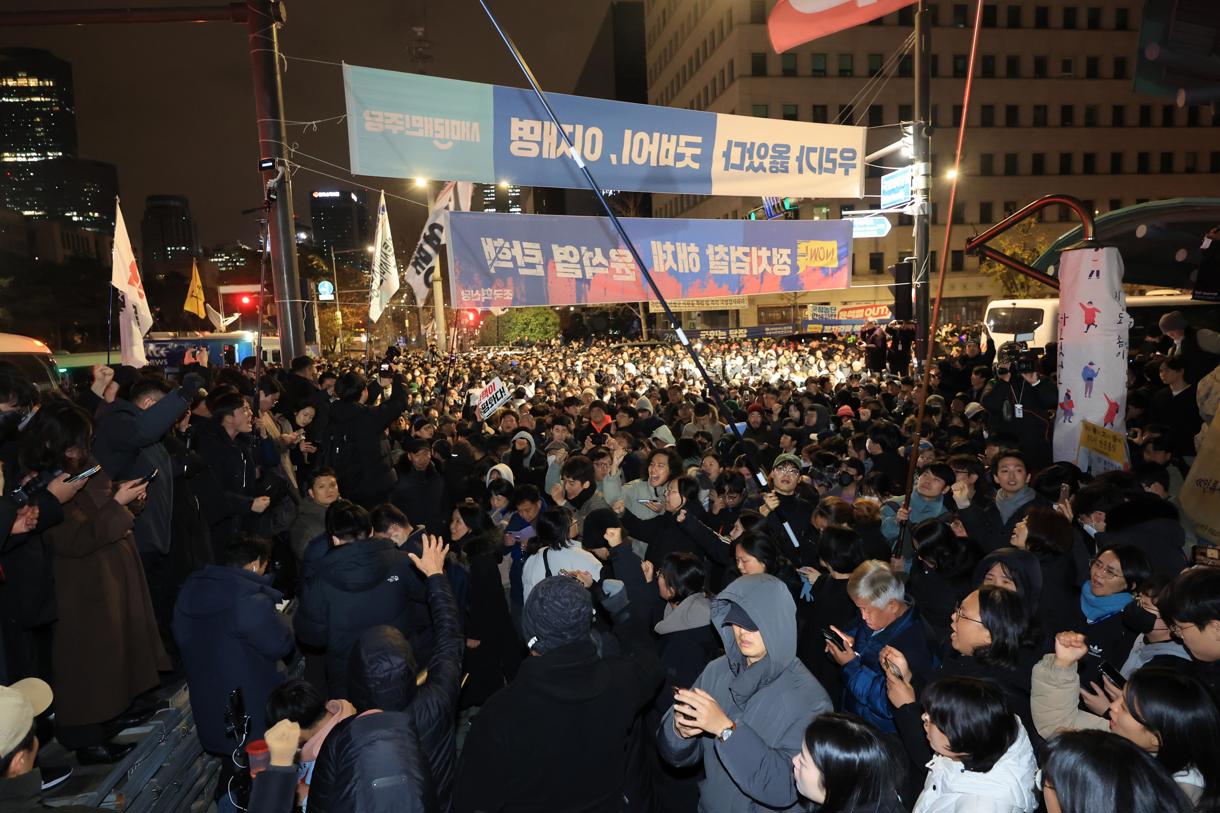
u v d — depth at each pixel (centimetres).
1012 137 6103
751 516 490
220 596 408
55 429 384
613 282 928
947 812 269
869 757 248
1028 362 912
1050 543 457
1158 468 614
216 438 609
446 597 381
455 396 1736
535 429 1056
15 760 262
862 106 5894
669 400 1449
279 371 930
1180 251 897
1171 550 455
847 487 725
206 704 409
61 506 379
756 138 999
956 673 358
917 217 1171
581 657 300
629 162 917
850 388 1535
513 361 3484
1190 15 421
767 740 315
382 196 1612
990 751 267
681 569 448
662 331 5584
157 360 2919
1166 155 6247
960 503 607
